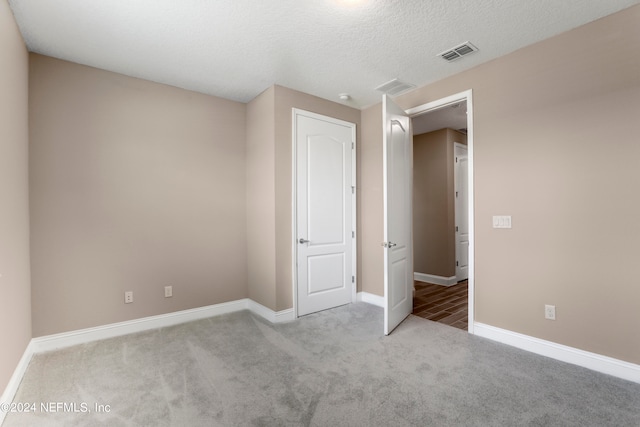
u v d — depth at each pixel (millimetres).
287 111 3320
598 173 2164
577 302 2260
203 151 3430
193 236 3350
